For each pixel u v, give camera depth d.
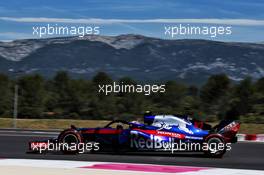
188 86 76.81
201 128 29.20
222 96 69.50
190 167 23.03
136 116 67.62
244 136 41.06
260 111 66.75
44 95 74.62
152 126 28.70
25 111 71.88
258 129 50.31
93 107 71.25
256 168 23.81
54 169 21.34
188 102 70.69
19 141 36.28
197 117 64.38
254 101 69.12
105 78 74.12
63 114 71.69
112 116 69.94
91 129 28.89
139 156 28.31
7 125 56.62
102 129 28.84
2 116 72.38
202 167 23.25
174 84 73.31
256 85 74.44
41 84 76.50
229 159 27.44
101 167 22.55
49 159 26.11
